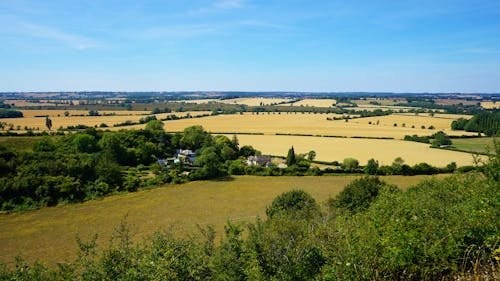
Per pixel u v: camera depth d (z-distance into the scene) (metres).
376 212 10.32
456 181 14.81
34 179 47.62
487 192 8.73
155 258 8.58
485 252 6.71
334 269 6.91
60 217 43.38
